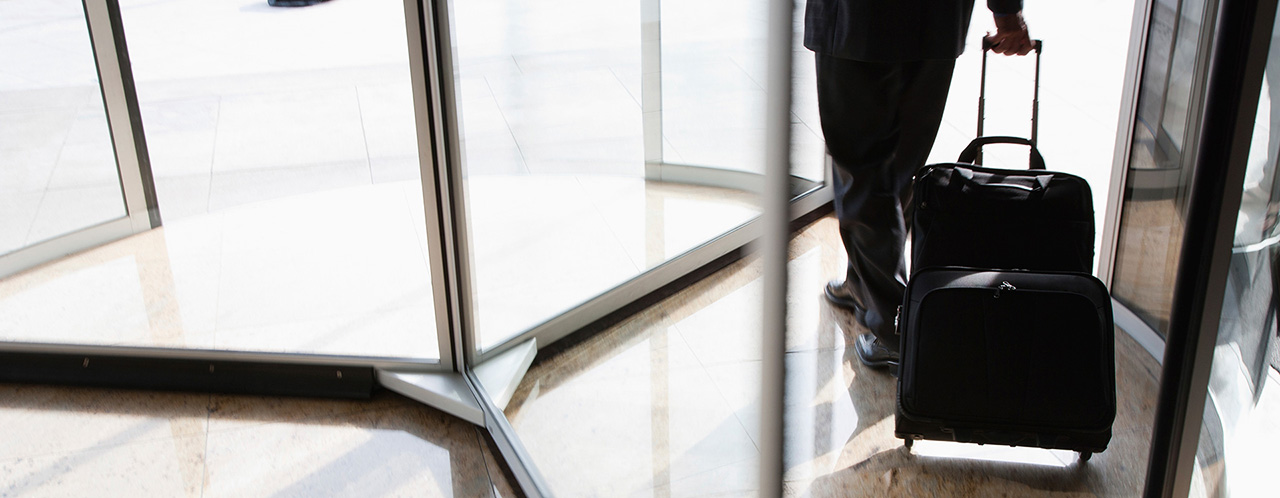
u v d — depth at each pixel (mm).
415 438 1992
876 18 1501
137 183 2439
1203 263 1073
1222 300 1089
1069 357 1495
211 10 2273
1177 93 1771
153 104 2391
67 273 2471
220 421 2062
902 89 1615
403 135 2361
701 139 1405
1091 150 2014
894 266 1738
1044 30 1987
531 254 1846
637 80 1594
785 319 1019
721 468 1261
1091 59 1968
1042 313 1494
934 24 1512
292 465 1913
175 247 2467
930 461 1643
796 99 929
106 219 2479
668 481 1447
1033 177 1584
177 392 2178
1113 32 1928
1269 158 1061
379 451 1953
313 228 2441
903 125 1652
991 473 1609
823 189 1735
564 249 1766
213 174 2395
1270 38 945
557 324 1801
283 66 2350
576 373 1721
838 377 1761
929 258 1640
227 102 2373
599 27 1677
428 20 1733
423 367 2127
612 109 1668
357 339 2184
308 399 2139
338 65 2342
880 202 1710
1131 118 1865
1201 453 1217
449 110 1834
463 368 2107
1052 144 2051
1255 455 1423
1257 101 973
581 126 1726
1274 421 1483
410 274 2320
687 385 1358
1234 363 1238
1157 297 1916
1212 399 1196
